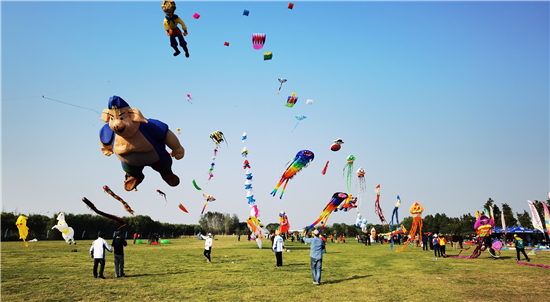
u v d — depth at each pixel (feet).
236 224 392.88
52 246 105.19
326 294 32.07
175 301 28.96
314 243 37.83
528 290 34.24
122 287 34.91
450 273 46.37
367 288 35.06
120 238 42.47
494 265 56.85
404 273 46.34
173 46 36.29
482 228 70.59
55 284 35.94
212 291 33.24
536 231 121.90
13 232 165.07
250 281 39.19
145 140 35.81
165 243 147.33
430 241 99.04
